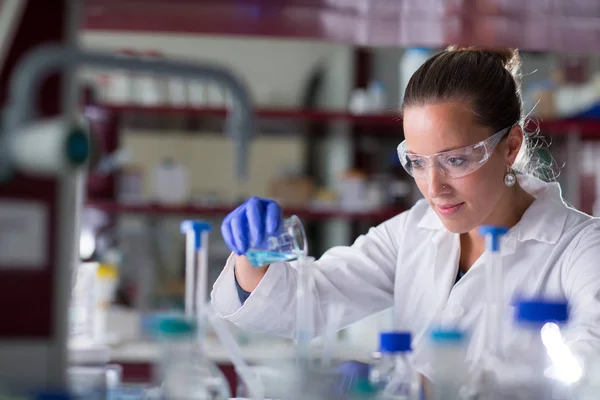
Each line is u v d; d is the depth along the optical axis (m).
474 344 1.71
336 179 4.52
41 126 0.89
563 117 4.14
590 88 4.14
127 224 4.21
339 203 4.35
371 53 4.69
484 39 2.27
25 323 1.28
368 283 1.91
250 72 5.07
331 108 4.98
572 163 4.21
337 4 1.91
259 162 4.80
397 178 4.47
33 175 1.27
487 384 1.17
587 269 1.65
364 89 4.68
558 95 4.20
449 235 1.83
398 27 2.16
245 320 1.69
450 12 2.00
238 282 1.67
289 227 1.42
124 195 4.19
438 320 1.78
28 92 0.89
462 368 1.19
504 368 1.17
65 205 1.29
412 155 1.63
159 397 1.20
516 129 1.68
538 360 1.17
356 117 4.15
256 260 1.52
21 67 0.89
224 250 4.24
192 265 1.51
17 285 1.27
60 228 1.29
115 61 0.91
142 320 3.30
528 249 1.76
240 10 1.96
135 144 4.63
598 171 4.17
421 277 1.85
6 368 1.27
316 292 1.84
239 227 1.39
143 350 3.04
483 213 1.63
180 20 2.00
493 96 1.60
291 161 4.82
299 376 1.21
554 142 4.27
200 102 4.16
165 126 4.48
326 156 4.79
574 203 4.19
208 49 5.02
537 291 1.72
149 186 4.64
